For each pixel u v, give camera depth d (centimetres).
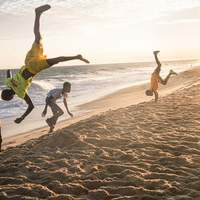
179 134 479
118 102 1284
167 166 339
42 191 296
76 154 415
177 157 359
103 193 282
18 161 412
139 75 4147
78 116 988
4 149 548
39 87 2484
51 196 283
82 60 322
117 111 790
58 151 441
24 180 336
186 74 2408
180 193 268
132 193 279
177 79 2219
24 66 353
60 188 301
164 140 452
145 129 543
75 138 485
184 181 292
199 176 299
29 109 388
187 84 1764
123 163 364
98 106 1212
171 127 537
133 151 408
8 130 842
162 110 741
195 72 2414
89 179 324
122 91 1803
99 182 309
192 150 383
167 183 288
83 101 1452
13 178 337
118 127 570
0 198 283
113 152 413
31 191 297
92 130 558
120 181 306
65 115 1033
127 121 629
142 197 265
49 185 313
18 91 366
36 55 338
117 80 3197
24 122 964
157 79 895
